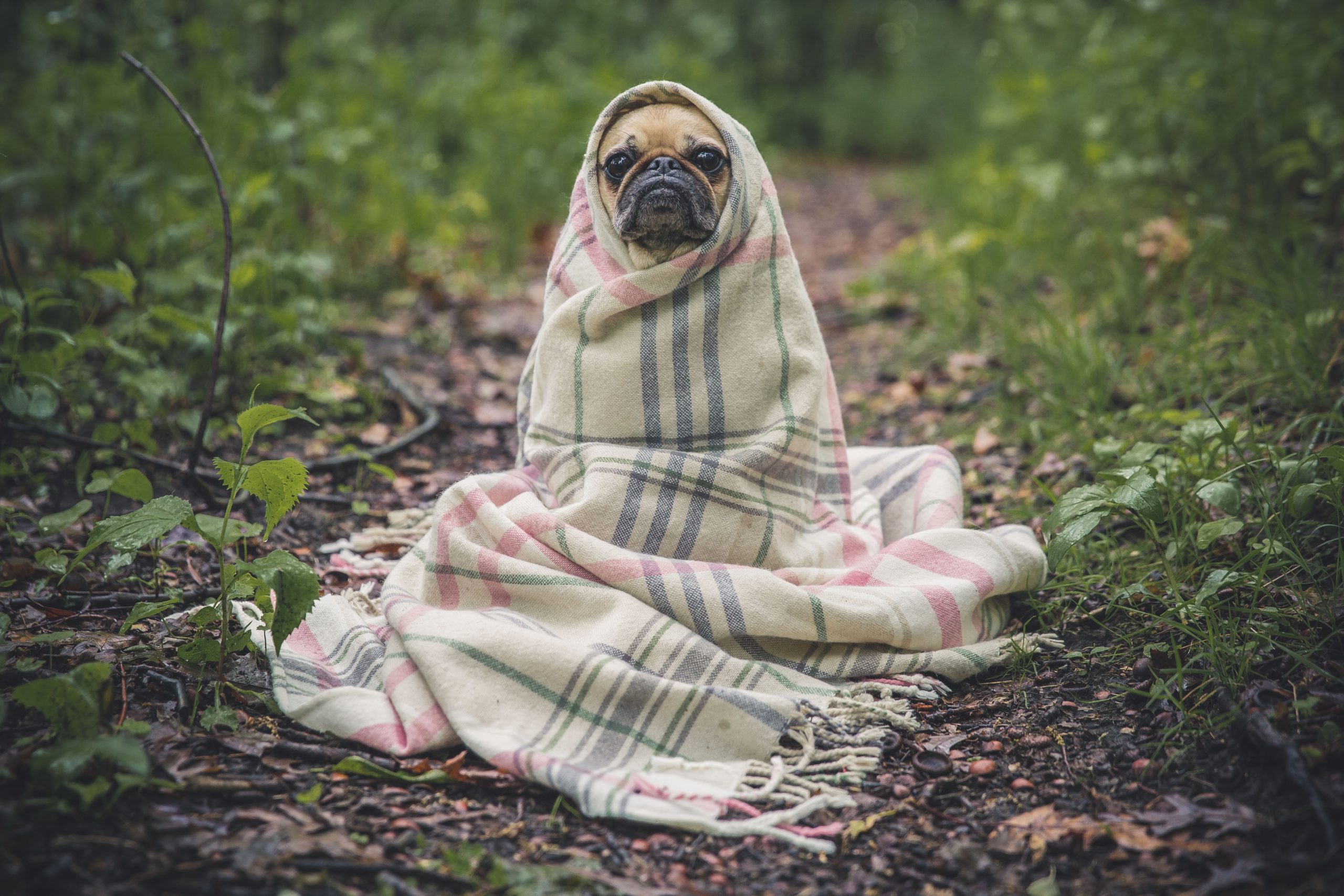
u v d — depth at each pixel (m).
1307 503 2.57
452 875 1.91
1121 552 2.99
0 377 3.15
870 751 2.30
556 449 2.74
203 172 4.96
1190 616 2.58
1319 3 5.17
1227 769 2.15
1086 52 6.29
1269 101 5.01
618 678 2.35
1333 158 4.75
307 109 5.73
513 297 6.04
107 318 4.49
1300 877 1.83
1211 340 3.98
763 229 2.78
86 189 4.99
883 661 2.58
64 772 1.90
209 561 3.09
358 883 1.89
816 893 1.92
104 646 2.51
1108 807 2.11
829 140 14.95
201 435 3.26
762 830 2.07
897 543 2.82
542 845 2.04
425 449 4.04
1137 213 5.52
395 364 4.75
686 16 13.67
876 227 8.85
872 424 4.33
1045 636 2.71
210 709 2.33
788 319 2.78
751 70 15.46
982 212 6.54
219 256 4.80
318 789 2.12
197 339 3.89
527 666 2.37
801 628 2.55
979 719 2.46
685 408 2.69
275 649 2.30
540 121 7.45
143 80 5.20
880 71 16.31
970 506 3.53
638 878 1.95
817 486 2.92
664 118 2.73
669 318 2.69
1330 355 3.56
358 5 8.06
